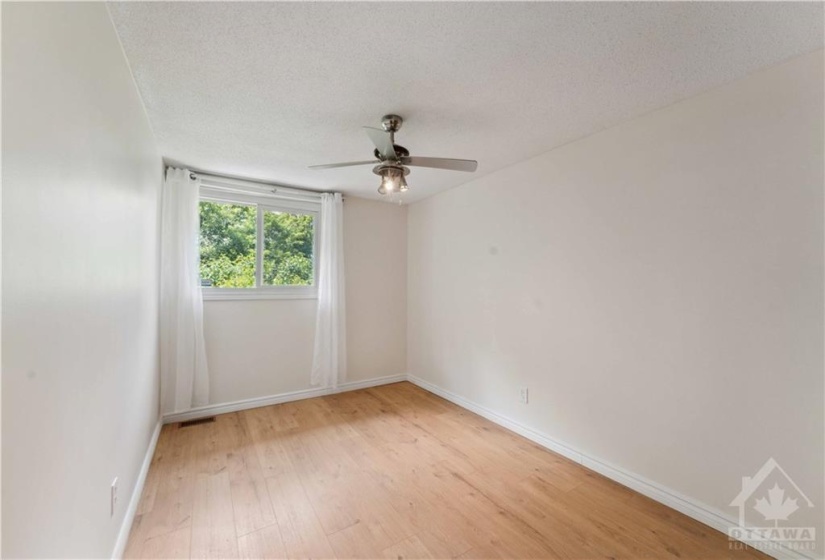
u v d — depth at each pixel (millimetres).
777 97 1613
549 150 2654
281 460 2467
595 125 2238
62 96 943
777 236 1612
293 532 1773
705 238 1836
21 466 756
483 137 2422
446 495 2084
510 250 3000
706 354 1828
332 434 2893
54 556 920
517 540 1729
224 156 2795
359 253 4090
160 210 2865
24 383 768
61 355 958
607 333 2273
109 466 1414
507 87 1812
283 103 1981
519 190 2920
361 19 1341
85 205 1121
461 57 1575
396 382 4355
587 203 2400
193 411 3170
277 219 3654
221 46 1505
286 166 3021
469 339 3453
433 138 2445
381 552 1651
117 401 1528
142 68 1660
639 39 1452
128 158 1664
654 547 1680
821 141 1502
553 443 2617
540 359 2732
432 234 3992
